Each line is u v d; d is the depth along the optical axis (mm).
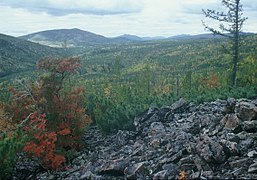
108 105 29500
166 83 86750
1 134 18312
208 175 11484
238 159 12133
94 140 23953
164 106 24250
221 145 12859
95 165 16359
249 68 47031
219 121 16422
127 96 35031
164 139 16531
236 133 14547
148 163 14180
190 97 27875
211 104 21781
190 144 14250
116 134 22891
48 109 21141
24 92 21234
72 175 16047
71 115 21312
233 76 39750
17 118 20844
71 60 21156
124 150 17812
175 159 13656
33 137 17734
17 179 17516
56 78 21328
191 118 19203
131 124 23547
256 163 11195
